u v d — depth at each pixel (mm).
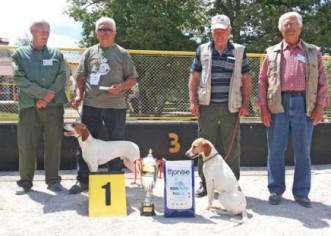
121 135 5926
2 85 7219
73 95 7277
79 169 5887
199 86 5570
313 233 4461
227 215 4980
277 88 5195
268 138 5484
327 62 8117
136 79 5820
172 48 18266
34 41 5551
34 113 5703
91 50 5789
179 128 7660
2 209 5160
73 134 5523
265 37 17844
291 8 18828
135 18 17906
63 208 5199
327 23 18656
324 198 5785
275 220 4848
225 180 4961
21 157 5781
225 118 5547
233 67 5414
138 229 4508
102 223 4684
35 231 4453
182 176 4945
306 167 5352
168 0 18609
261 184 6562
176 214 4902
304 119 5207
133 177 6855
